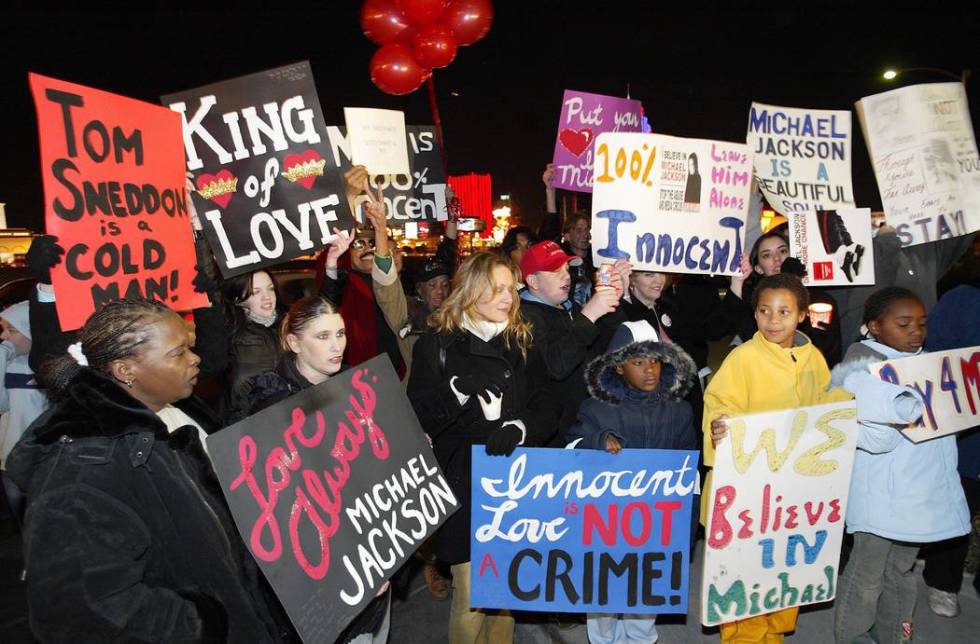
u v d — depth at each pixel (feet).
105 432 5.40
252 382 7.93
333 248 11.25
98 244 8.11
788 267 13.76
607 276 10.43
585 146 17.35
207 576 5.82
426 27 17.89
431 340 9.94
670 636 11.78
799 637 11.69
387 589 8.22
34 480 5.33
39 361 8.55
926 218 14.92
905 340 10.11
